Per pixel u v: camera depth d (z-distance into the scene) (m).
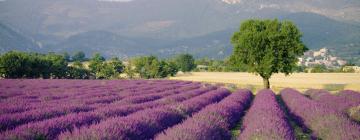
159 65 65.62
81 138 6.27
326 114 10.78
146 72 65.69
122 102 14.58
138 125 8.09
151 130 8.46
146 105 12.95
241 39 33.50
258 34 32.94
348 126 8.59
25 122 8.76
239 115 13.56
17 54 52.72
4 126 7.91
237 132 10.69
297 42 32.81
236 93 22.50
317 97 21.95
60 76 59.47
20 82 32.12
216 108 11.91
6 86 25.52
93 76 63.78
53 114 10.03
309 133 11.00
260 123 8.56
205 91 25.30
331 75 74.62
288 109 17.27
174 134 6.76
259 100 16.45
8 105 11.75
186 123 8.14
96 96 18.41
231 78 67.38
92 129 6.79
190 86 30.03
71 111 10.95
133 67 67.19
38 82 32.66
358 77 66.56
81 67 65.75
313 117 11.06
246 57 34.03
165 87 27.59
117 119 8.20
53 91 21.20
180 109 11.79
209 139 7.32
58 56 62.41
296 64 33.06
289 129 8.42
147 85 30.73
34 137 6.79
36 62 54.44
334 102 17.25
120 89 24.19
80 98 16.55
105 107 11.59
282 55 33.44
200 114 9.95
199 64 140.62
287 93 23.28
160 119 9.68
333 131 8.61
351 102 16.20
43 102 13.83
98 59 64.19
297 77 68.69
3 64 50.41
